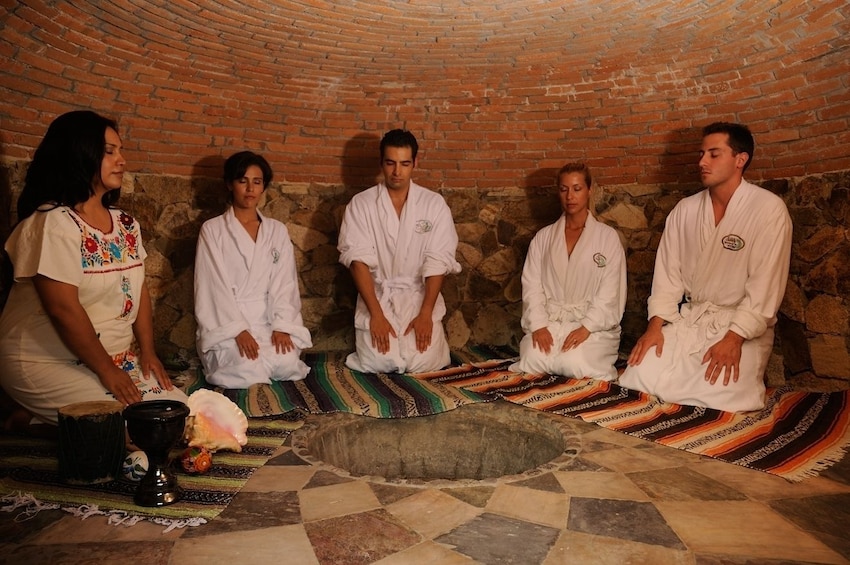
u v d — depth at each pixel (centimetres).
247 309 402
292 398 358
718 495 243
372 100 483
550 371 413
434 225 426
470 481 253
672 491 246
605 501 236
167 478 230
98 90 393
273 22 424
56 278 256
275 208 480
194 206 454
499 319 513
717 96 425
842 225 382
